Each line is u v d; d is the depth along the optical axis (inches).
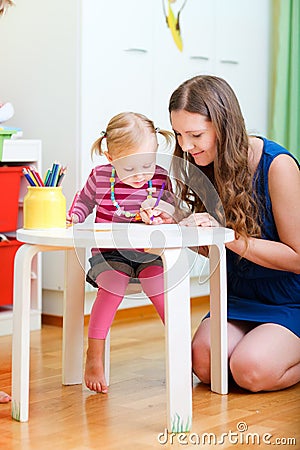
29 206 75.6
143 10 129.3
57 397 82.1
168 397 70.4
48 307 126.9
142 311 133.4
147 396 82.5
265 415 75.7
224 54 144.6
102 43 123.5
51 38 124.0
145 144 79.1
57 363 97.7
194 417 75.0
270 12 153.9
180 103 80.7
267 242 84.5
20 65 128.3
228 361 85.5
